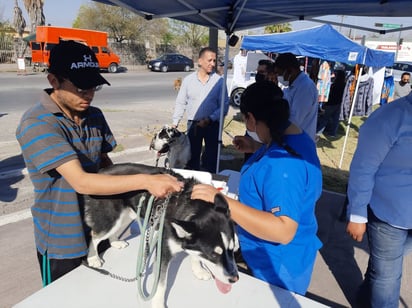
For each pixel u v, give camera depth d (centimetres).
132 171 215
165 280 177
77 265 205
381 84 1385
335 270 366
